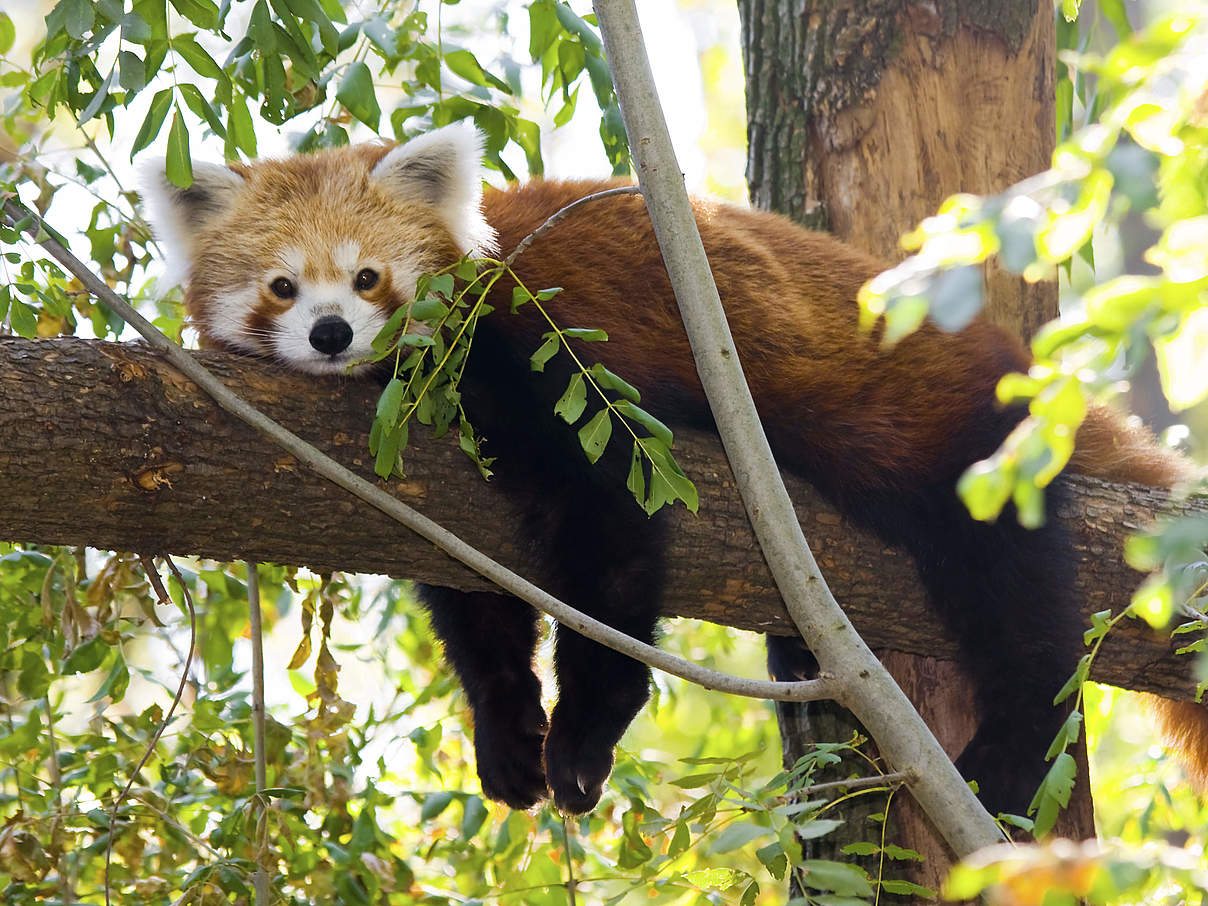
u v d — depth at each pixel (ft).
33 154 22.65
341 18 21.13
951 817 13.78
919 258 8.94
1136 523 23.17
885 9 26.50
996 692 23.54
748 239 24.43
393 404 15.26
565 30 24.54
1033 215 8.33
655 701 28.76
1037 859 8.14
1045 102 27.09
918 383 24.25
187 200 23.86
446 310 16.21
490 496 19.45
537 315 22.38
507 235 23.20
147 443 16.44
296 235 22.85
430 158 23.58
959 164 26.35
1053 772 14.05
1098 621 14.92
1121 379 10.19
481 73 26.27
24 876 21.20
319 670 24.02
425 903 25.36
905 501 23.63
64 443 15.90
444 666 29.43
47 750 25.35
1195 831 19.29
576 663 22.03
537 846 27.27
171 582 26.21
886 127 26.45
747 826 12.98
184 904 21.26
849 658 14.66
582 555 21.20
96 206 24.30
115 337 24.13
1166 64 8.57
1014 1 26.55
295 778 24.22
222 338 23.45
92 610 24.72
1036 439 8.98
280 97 20.34
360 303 22.38
